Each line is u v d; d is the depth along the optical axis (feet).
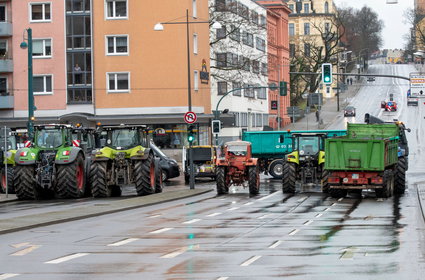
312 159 129.59
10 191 131.64
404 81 587.27
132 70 235.20
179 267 47.42
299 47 488.85
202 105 247.70
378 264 47.42
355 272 44.29
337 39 468.34
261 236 64.13
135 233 67.62
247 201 109.29
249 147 129.39
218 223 76.28
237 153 128.98
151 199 109.40
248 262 49.03
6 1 237.45
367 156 111.75
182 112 234.99
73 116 232.53
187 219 81.35
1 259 51.75
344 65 576.61
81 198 117.70
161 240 61.98
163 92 235.40
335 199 111.04
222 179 127.54
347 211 89.61
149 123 236.43
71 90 235.81
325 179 125.08
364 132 130.00
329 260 49.39
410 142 306.55
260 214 86.74
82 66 236.22
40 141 117.60
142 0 234.79
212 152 170.50
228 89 307.17
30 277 44.16
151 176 121.19
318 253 52.90
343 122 391.45
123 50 235.81
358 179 112.57
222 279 42.57
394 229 68.59
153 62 235.20
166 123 236.43
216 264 48.42
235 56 317.83
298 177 130.52
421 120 385.29
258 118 364.17
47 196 123.54
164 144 237.04
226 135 310.04
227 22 254.27
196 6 243.60
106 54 235.40
